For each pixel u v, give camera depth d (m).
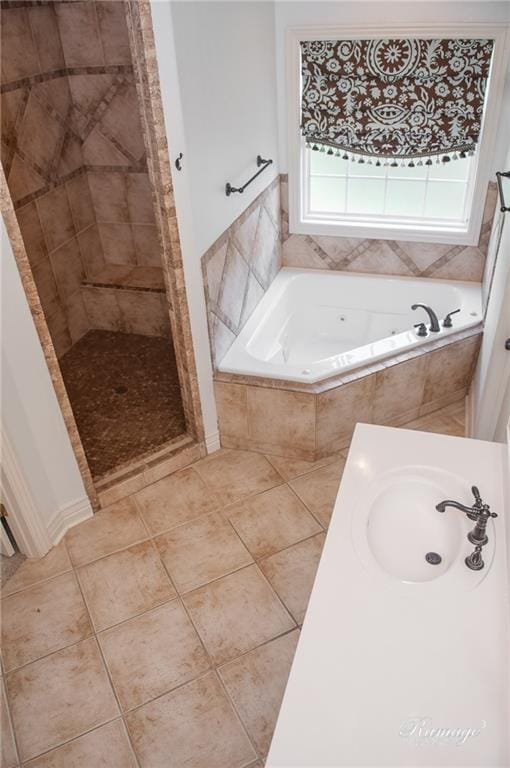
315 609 1.56
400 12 3.14
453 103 3.32
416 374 3.24
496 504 1.85
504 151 3.28
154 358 3.98
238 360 3.16
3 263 2.19
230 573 2.62
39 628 2.44
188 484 3.09
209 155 2.72
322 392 2.96
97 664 2.30
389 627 1.51
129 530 2.85
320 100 3.50
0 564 2.71
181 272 2.64
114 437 3.29
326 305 4.02
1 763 2.03
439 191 3.71
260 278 3.66
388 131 3.49
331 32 3.27
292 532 2.80
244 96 3.02
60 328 3.99
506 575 1.63
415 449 2.05
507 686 1.39
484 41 3.12
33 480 2.60
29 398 2.47
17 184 3.44
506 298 2.59
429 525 1.87
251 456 3.26
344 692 1.39
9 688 2.24
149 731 2.09
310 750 1.29
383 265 3.91
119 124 3.82
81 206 4.04
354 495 1.88
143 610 2.49
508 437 1.98
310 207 3.98
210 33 2.57
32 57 3.42
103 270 4.27
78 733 2.10
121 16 3.47
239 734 2.07
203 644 2.35
